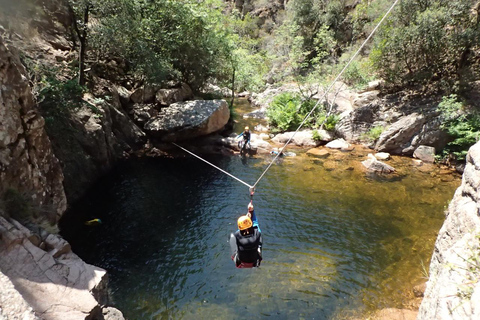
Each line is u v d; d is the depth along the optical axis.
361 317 6.66
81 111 12.80
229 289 7.47
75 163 11.52
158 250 8.83
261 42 39.88
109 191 12.00
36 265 5.21
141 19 16.16
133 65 17.19
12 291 3.83
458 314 2.91
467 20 16.69
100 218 10.21
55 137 10.93
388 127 17.42
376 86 21.77
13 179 6.14
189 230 9.79
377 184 13.20
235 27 40.19
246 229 5.13
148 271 8.01
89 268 5.79
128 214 10.56
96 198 11.42
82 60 13.77
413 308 6.82
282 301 7.12
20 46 12.38
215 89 24.25
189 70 20.08
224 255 8.69
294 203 11.54
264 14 43.50
